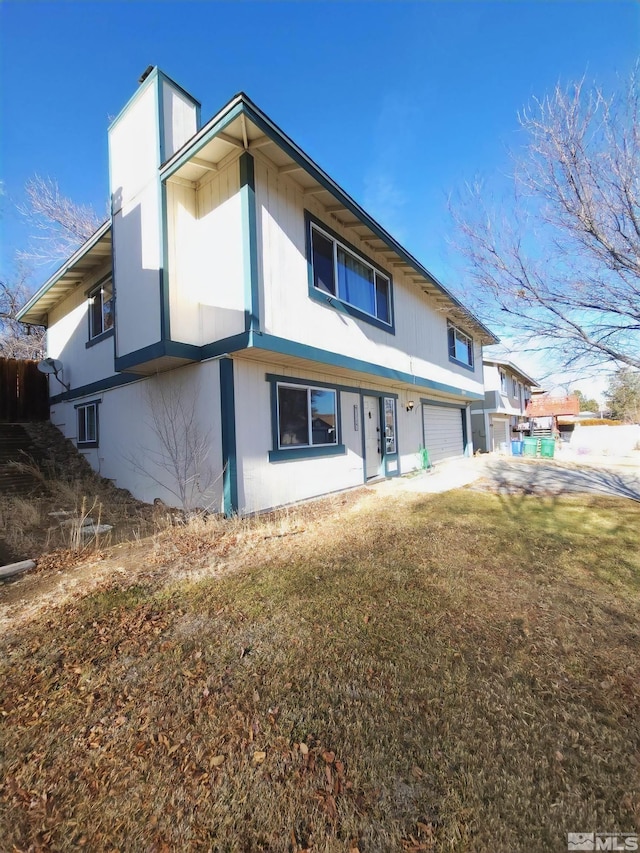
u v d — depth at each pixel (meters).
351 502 7.71
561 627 3.05
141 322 6.84
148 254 6.71
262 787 1.80
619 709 2.19
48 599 3.74
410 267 10.45
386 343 9.90
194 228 6.96
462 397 15.45
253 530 5.74
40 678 2.61
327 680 2.49
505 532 5.45
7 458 9.72
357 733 2.08
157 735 2.12
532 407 30.53
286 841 1.57
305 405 8.02
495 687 2.39
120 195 7.44
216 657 2.77
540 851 1.51
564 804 1.68
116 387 9.19
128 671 2.65
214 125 5.71
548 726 2.09
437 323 13.17
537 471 11.73
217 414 6.51
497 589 3.70
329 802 1.72
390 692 2.38
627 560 4.38
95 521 6.66
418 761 1.90
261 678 2.54
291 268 6.88
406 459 11.80
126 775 1.88
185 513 6.38
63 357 11.96
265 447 6.95
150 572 4.32
